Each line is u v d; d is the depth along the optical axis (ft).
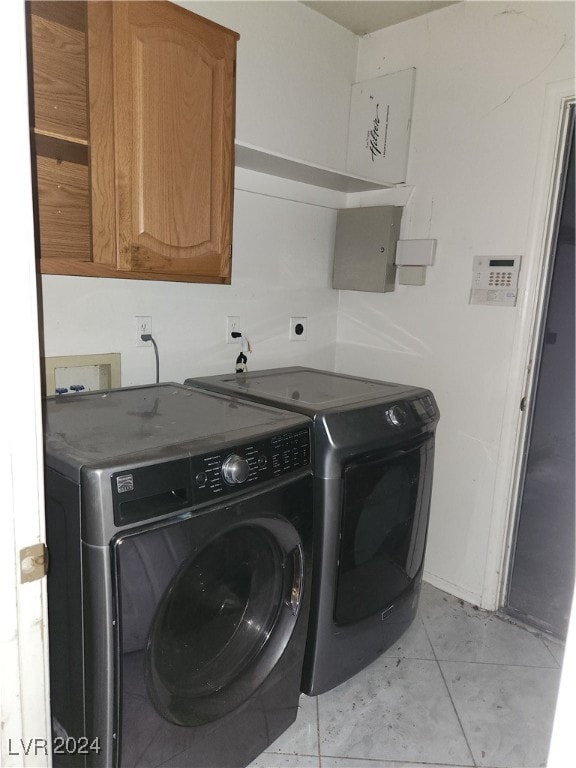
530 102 6.21
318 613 5.06
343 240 8.01
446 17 6.84
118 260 4.51
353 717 5.37
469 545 7.32
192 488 3.61
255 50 6.56
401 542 5.81
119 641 3.36
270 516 4.20
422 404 5.81
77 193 4.66
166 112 4.58
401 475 5.56
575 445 6.60
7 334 2.35
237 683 4.51
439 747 5.06
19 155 2.28
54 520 3.54
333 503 4.81
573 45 5.84
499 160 6.54
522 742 5.16
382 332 8.01
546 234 6.34
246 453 4.00
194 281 5.17
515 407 6.71
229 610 4.58
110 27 4.18
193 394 5.47
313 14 7.15
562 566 6.85
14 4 2.17
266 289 7.39
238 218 6.84
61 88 4.32
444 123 7.00
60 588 3.59
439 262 7.26
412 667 6.11
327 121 7.68
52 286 5.25
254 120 6.73
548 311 6.64
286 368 7.27
